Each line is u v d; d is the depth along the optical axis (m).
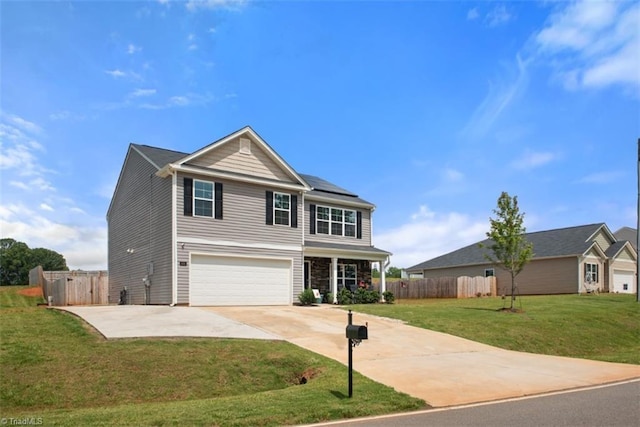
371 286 29.03
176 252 20.06
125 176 26.28
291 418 6.86
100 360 10.70
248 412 7.07
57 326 13.44
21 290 32.75
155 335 12.64
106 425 6.54
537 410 7.43
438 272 45.53
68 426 6.59
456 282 35.25
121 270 26.12
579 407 7.59
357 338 8.08
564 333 16.62
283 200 23.95
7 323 13.65
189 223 20.55
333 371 10.09
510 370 10.73
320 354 11.67
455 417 7.08
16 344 11.47
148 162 23.16
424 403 7.90
